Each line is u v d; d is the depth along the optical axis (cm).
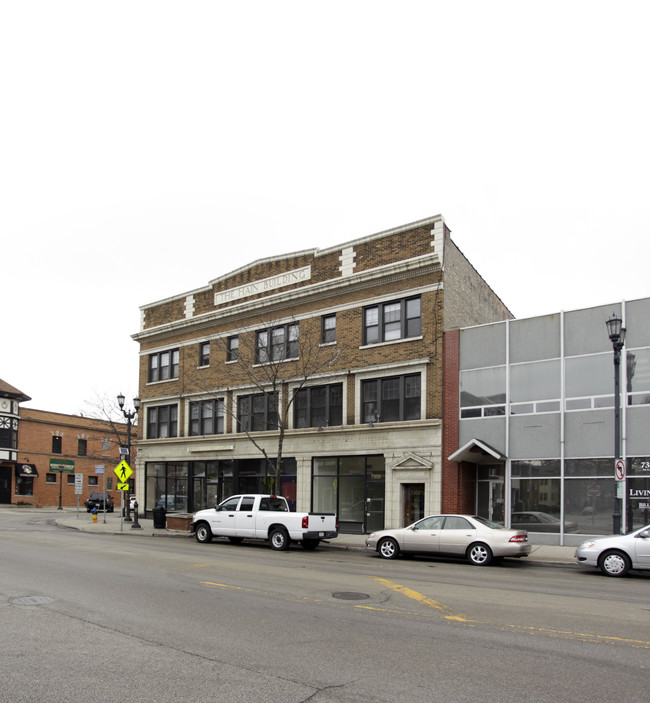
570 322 2230
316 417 2855
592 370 2164
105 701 596
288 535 2112
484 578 1462
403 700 603
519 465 2273
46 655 746
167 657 739
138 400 3130
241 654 755
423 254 2578
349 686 641
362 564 1725
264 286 3142
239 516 2242
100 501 5112
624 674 693
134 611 997
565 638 853
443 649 789
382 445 2584
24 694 613
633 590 1312
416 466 2473
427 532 1862
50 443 5869
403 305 2633
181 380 3481
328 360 2770
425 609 1046
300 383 2877
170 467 3512
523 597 1176
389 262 2683
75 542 2175
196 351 3425
